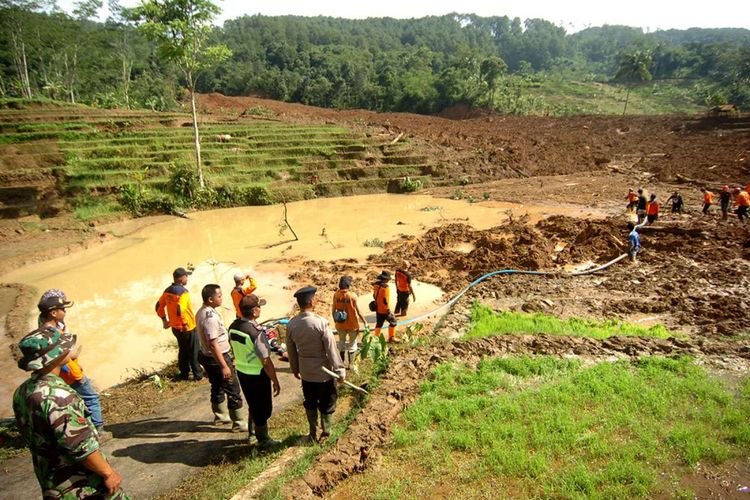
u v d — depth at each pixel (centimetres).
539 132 5741
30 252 1920
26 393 322
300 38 15550
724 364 809
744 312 1128
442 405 666
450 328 1097
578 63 18375
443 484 518
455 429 612
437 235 2028
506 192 3125
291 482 522
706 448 554
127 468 600
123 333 1223
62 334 346
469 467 540
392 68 11006
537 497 489
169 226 2488
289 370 906
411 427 629
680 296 1275
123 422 736
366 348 810
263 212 2809
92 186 2714
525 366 790
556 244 1878
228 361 663
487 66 8538
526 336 942
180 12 2622
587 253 1712
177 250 2028
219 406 695
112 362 1061
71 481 333
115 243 2175
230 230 2381
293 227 2416
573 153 4366
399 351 912
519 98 9031
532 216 2445
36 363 323
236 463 595
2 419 805
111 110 4212
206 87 10688
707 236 1767
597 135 5428
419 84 9375
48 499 328
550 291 1370
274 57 12206
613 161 4138
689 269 1478
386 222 2467
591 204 2642
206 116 4656
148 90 6638
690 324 1110
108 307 1414
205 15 2645
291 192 3138
